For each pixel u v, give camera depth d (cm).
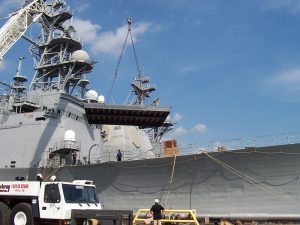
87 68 3806
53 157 3141
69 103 3503
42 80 3838
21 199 1429
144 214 2411
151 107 2658
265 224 2092
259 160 2233
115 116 2766
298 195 2109
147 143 4209
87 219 1267
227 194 2339
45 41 3891
